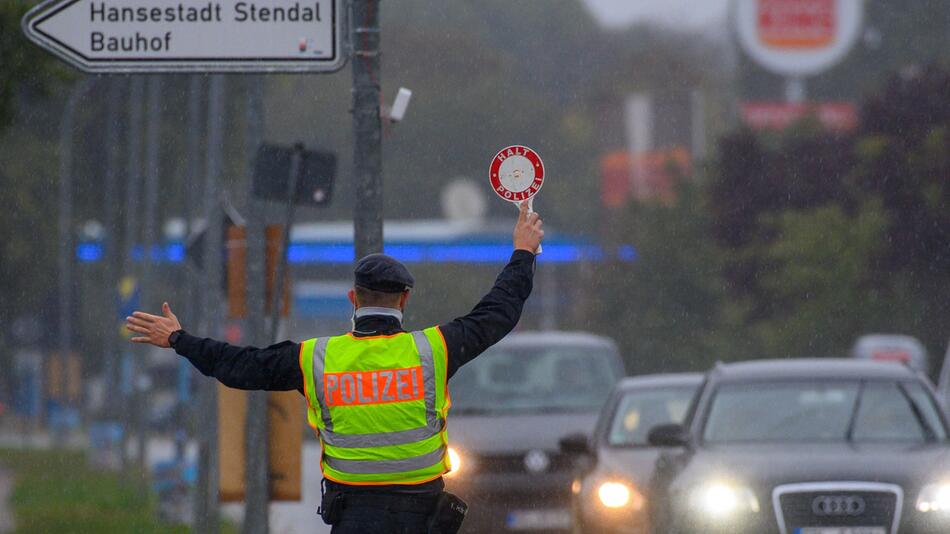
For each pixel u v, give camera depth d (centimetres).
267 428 4184
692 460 3753
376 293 2136
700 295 16750
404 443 2100
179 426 8512
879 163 15238
